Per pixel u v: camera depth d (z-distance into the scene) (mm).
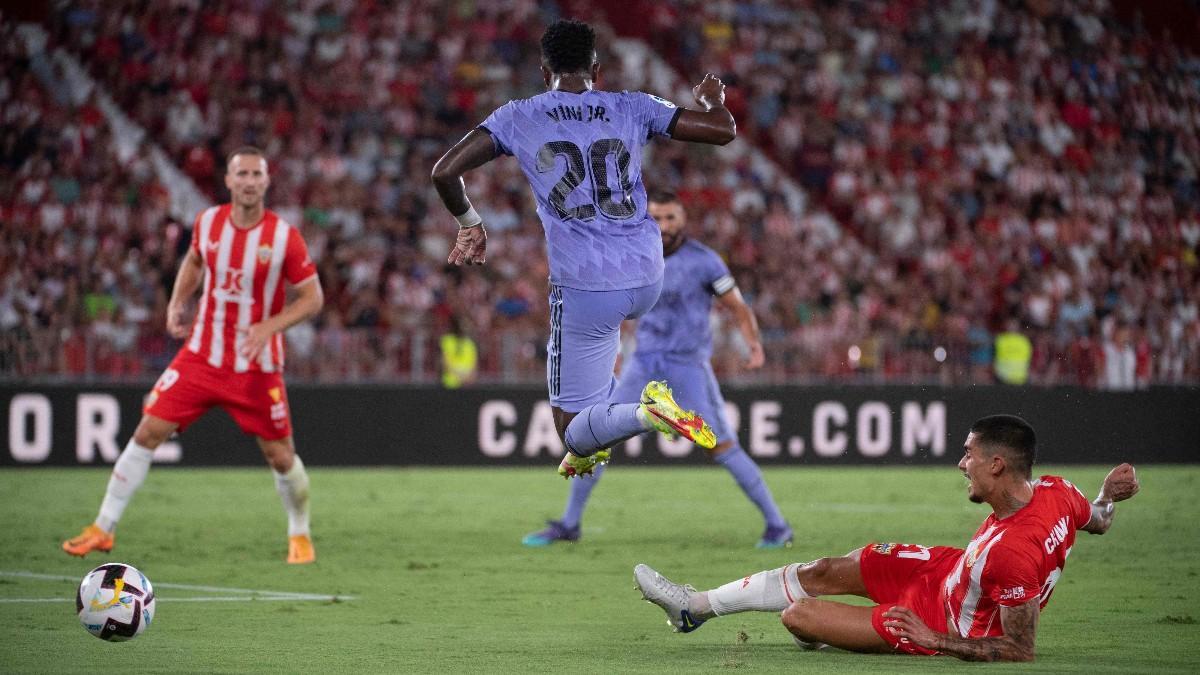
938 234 72812
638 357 30594
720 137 17312
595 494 45656
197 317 26438
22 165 64438
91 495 42531
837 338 56562
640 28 81875
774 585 17125
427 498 43562
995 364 57125
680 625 17625
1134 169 78812
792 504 42219
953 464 56594
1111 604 22062
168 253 59406
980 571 15711
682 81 80438
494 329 61562
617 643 18109
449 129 73250
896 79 80188
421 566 27250
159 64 71125
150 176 64312
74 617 20234
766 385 55469
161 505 40281
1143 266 73000
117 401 50875
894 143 77562
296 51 73438
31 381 50219
